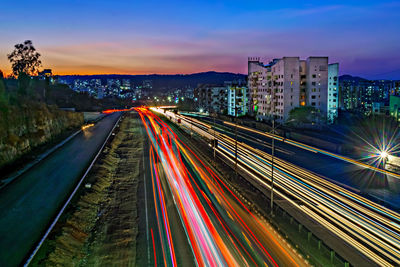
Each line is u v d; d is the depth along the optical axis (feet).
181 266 59.26
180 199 98.22
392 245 67.21
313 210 87.76
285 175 128.26
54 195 90.02
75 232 71.10
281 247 66.18
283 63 286.25
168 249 66.18
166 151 184.75
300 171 135.95
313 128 264.72
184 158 164.04
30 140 149.69
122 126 303.07
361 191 107.24
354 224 78.54
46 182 102.58
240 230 74.84
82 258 63.31
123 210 89.51
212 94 490.90
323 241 68.74
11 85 287.69
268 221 79.15
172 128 314.14
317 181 119.85
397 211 88.33
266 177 123.65
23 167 120.47
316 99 289.12
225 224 78.48
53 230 67.21
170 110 622.54
